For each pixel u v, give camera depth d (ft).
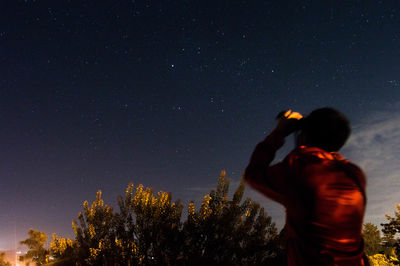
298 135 4.27
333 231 3.48
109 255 23.76
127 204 25.53
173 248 23.63
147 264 23.57
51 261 28.22
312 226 3.53
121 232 24.98
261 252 22.49
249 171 4.15
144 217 24.63
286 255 4.00
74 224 27.53
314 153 3.81
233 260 23.08
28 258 37.76
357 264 3.58
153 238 24.02
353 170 3.78
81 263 25.59
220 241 23.31
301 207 3.61
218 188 24.30
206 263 22.99
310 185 3.56
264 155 4.16
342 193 3.53
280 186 3.82
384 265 27.14
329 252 3.46
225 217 23.40
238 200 24.04
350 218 3.52
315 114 4.15
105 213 26.50
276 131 4.27
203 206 23.98
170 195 25.53
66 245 28.55
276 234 23.59
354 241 3.55
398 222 28.91
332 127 3.99
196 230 23.75
